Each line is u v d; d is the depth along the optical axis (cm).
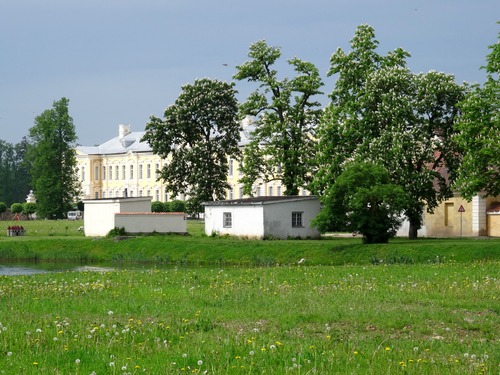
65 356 2002
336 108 7206
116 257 6981
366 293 3228
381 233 6197
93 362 1958
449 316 2614
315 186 7181
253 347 2092
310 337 2278
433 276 3950
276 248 6406
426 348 2119
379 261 5688
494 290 3297
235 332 2338
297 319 2564
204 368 1889
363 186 6125
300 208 7469
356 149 6906
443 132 7075
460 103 6269
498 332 2381
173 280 3922
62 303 3012
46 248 7444
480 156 6072
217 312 2733
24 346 2133
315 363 1897
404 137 6700
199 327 2422
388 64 7331
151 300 3084
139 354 2044
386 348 2058
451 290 3297
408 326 2466
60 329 2369
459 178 6334
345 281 3716
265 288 3438
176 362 1936
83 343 2170
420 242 6331
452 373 1830
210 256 6562
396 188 6084
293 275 4141
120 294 3303
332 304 2902
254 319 2583
